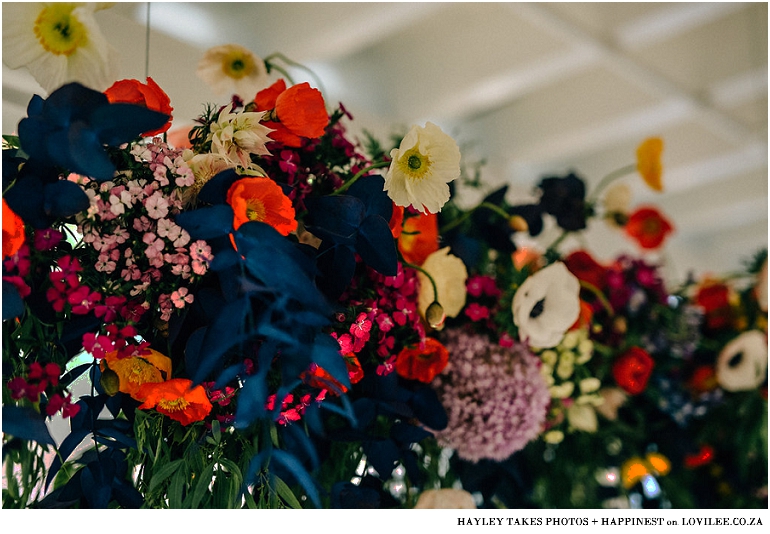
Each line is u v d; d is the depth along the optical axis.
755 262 1.47
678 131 3.30
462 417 0.95
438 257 0.93
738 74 2.60
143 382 0.72
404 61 2.50
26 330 0.68
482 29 2.39
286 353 0.65
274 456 0.74
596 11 2.19
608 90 2.79
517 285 1.06
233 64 1.00
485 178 2.80
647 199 3.86
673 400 1.33
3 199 0.63
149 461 0.77
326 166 0.89
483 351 0.99
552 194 1.19
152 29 1.59
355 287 0.82
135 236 0.70
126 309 0.70
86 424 0.72
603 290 1.25
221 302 0.70
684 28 2.30
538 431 1.06
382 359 0.86
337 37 2.03
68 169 0.65
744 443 1.35
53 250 0.70
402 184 0.76
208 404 0.70
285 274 0.64
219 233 0.67
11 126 1.43
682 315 1.35
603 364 1.22
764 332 1.41
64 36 0.75
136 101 0.74
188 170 0.71
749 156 3.29
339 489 0.85
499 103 2.84
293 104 0.79
